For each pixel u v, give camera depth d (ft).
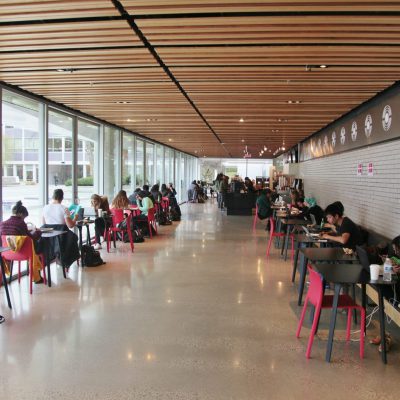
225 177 64.49
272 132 38.73
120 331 13.19
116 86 19.53
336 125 30.73
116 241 31.01
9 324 13.71
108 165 34.83
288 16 10.86
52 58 14.99
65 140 26.43
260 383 9.98
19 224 17.06
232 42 13.00
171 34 12.29
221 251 27.37
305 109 25.40
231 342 12.42
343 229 16.67
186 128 36.35
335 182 30.96
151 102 23.57
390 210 19.60
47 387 9.73
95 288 18.08
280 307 15.72
